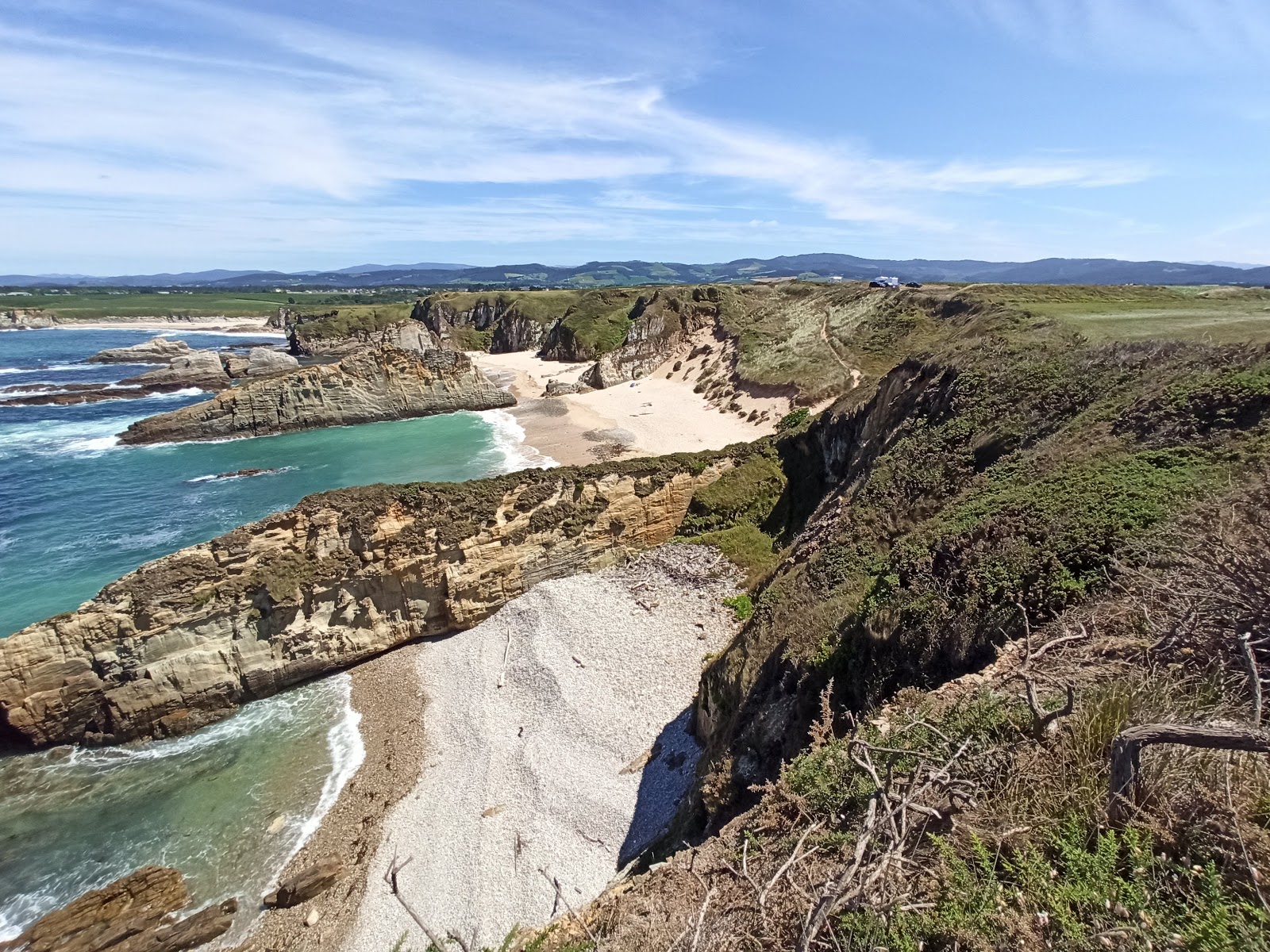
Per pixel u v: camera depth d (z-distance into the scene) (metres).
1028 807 4.79
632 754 18.59
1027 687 5.51
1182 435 12.20
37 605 26.97
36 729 20.44
